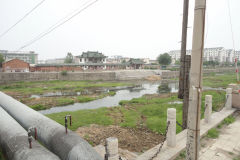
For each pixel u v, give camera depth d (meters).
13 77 33.50
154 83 39.62
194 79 3.20
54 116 10.74
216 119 7.79
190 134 3.31
